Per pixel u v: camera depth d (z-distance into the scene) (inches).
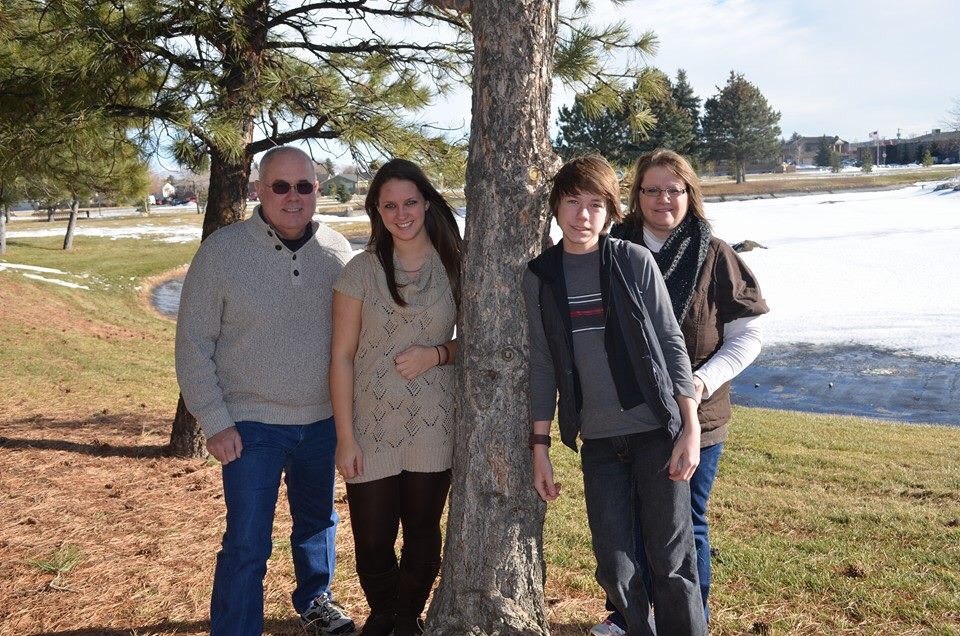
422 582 119.4
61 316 698.2
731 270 116.5
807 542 175.5
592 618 134.9
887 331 630.5
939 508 210.1
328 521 130.1
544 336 105.3
